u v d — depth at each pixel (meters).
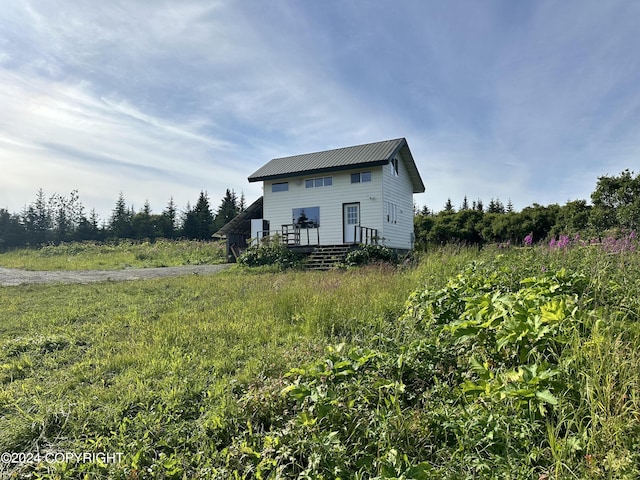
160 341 4.27
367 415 2.17
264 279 9.80
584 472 1.55
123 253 22.12
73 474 2.07
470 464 1.71
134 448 2.22
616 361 1.91
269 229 17.81
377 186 15.62
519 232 26.73
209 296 7.55
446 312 3.42
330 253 14.26
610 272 4.02
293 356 3.51
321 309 4.97
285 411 2.45
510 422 1.85
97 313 6.10
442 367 2.73
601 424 1.71
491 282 4.14
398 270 8.66
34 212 39.03
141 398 2.84
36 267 15.92
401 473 1.67
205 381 3.16
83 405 2.73
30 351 4.11
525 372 2.02
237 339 4.35
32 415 2.61
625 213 17.75
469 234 29.95
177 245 25.16
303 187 17.11
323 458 1.87
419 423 2.06
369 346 3.43
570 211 22.81
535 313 2.45
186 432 2.42
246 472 1.94
